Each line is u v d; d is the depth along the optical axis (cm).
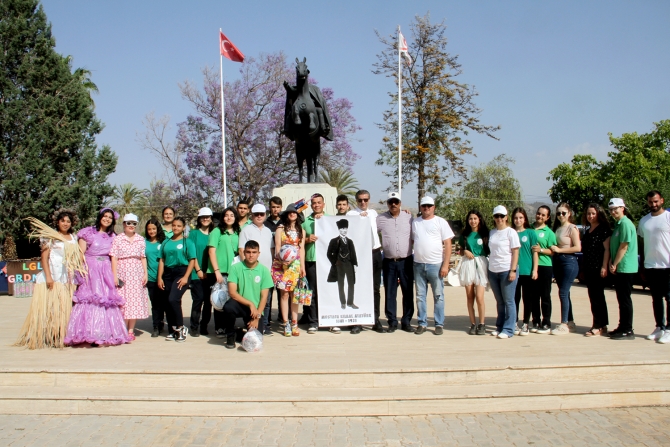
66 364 569
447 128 2723
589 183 3347
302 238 740
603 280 719
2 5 1922
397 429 471
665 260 671
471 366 547
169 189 3053
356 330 748
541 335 726
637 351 616
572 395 519
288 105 1141
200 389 534
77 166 2034
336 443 441
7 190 1872
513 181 3694
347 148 2917
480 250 735
